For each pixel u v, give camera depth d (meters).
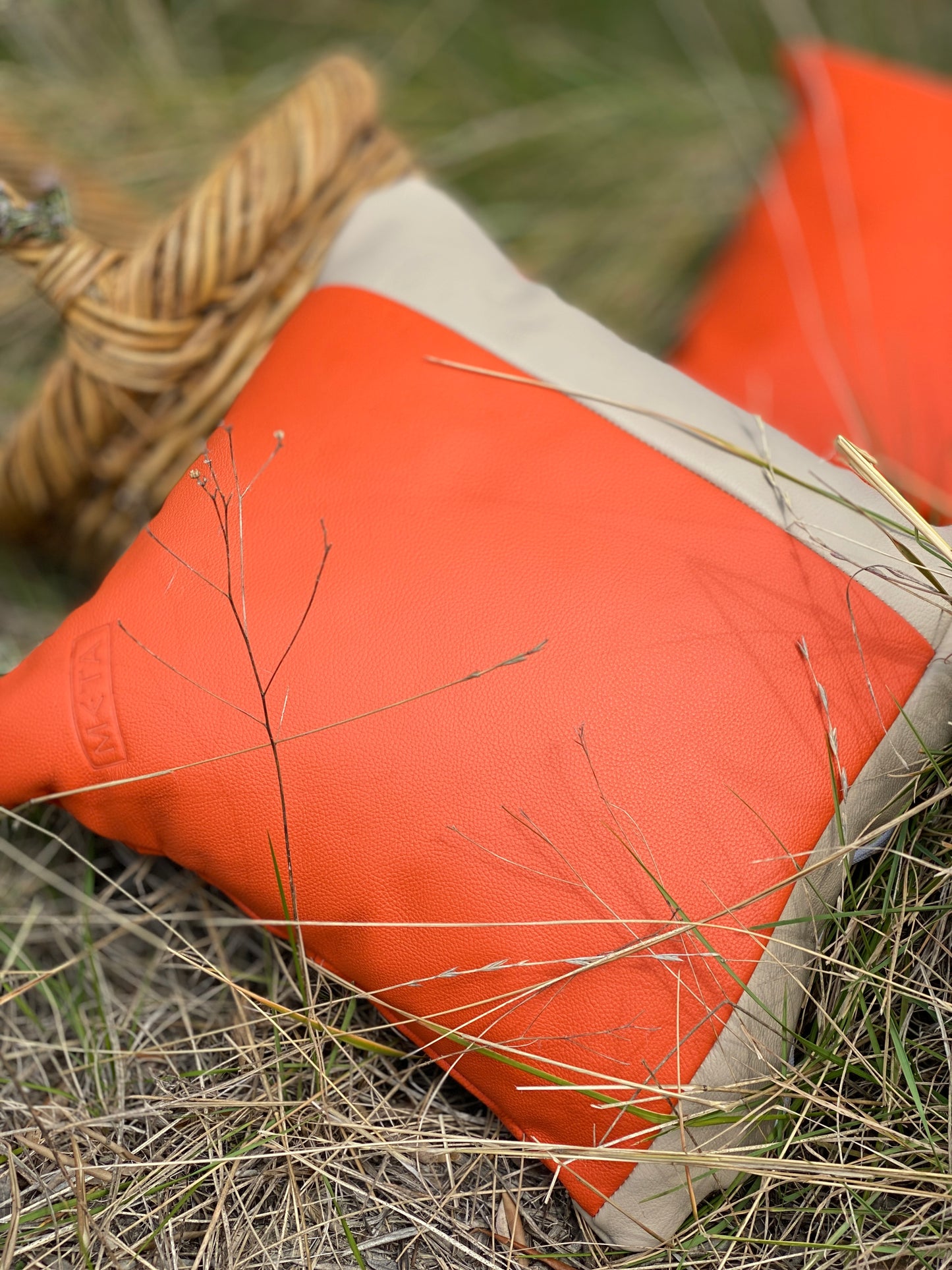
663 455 0.55
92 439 0.71
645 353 0.61
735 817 0.49
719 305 0.90
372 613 0.52
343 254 0.65
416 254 0.63
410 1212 0.55
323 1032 0.58
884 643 0.51
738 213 1.11
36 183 0.65
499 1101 0.53
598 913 0.49
